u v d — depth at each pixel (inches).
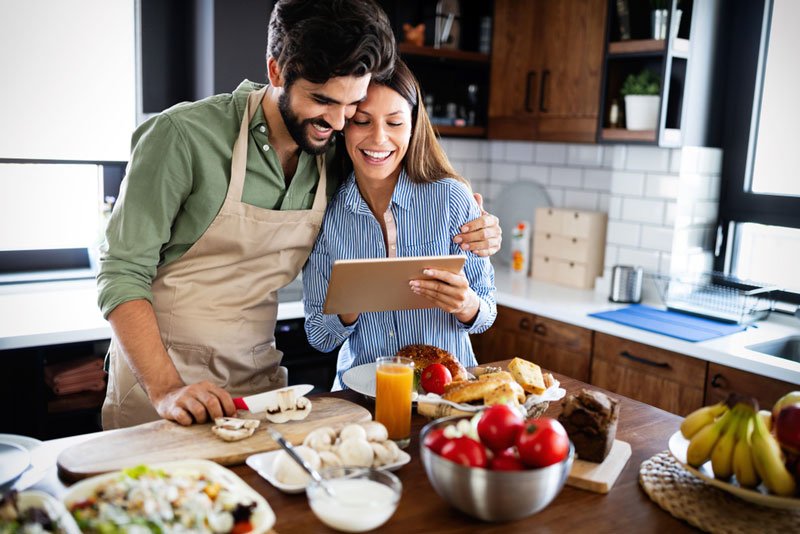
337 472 43.8
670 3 110.7
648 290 127.0
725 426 47.1
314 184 71.1
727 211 124.9
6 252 119.2
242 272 69.4
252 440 52.4
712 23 117.3
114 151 116.0
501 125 144.6
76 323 96.6
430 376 61.0
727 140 123.4
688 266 125.0
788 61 115.2
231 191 65.3
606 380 114.7
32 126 108.4
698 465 48.8
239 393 71.9
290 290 122.1
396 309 66.5
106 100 113.9
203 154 63.7
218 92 112.1
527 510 41.9
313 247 73.9
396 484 42.0
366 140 65.8
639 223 127.1
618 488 49.9
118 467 46.9
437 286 62.2
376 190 72.9
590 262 135.6
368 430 50.4
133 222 61.5
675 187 120.5
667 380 106.2
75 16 108.8
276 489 47.0
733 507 46.4
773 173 119.3
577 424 51.9
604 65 122.2
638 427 61.1
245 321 70.4
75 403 101.8
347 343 77.5
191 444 51.1
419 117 70.8
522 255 146.8
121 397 69.0
